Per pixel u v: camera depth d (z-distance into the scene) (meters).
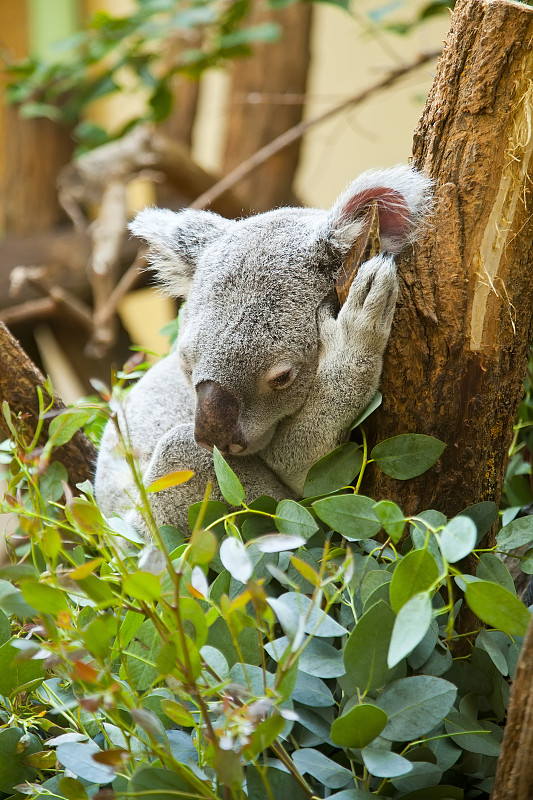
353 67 8.05
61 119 6.81
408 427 2.27
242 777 1.57
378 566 2.08
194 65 5.54
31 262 7.07
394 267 2.23
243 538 2.21
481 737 1.92
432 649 1.97
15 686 2.12
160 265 2.84
